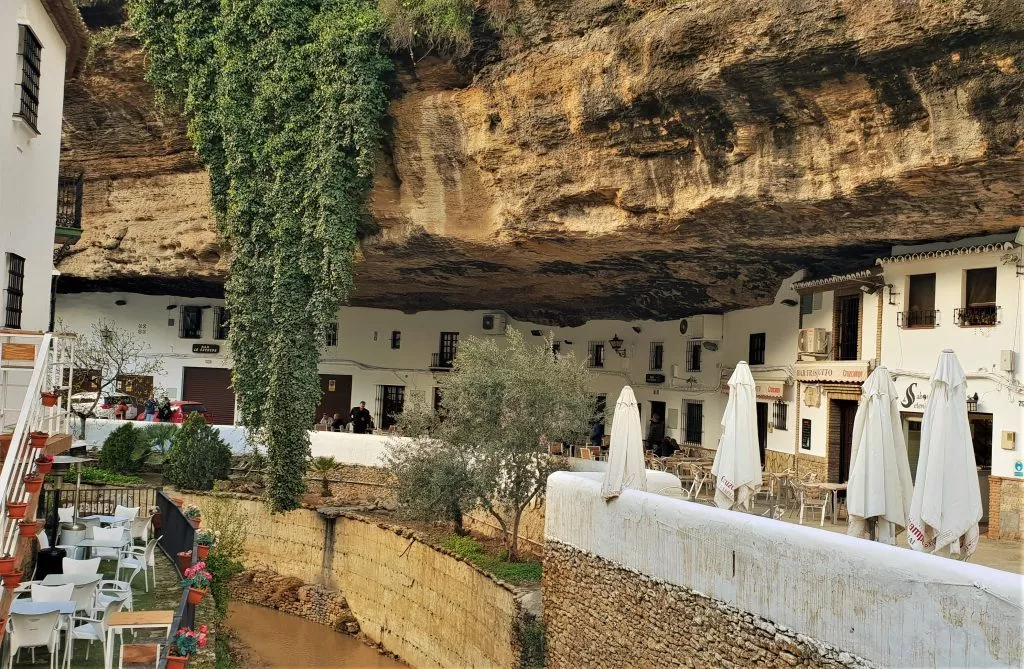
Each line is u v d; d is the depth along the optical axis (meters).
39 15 16.97
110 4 30.34
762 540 10.95
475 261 26.06
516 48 20.45
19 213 16.14
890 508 11.02
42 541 17.23
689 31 16.64
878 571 9.23
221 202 27.33
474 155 22.08
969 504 10.09
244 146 26.03
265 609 26.22
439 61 21.98
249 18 25.44
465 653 19.45
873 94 15.01
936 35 13.62
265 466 26.75
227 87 25.75
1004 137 13.68
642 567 13.66
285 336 25.70
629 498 14.20
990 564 14.48
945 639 8.46
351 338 38.44
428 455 21.27
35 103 16.92
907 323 19.78
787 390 23.98
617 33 18.39
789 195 16.84
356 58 22.83
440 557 21.16
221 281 33.38
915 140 14.86
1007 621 7.88
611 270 26.14
